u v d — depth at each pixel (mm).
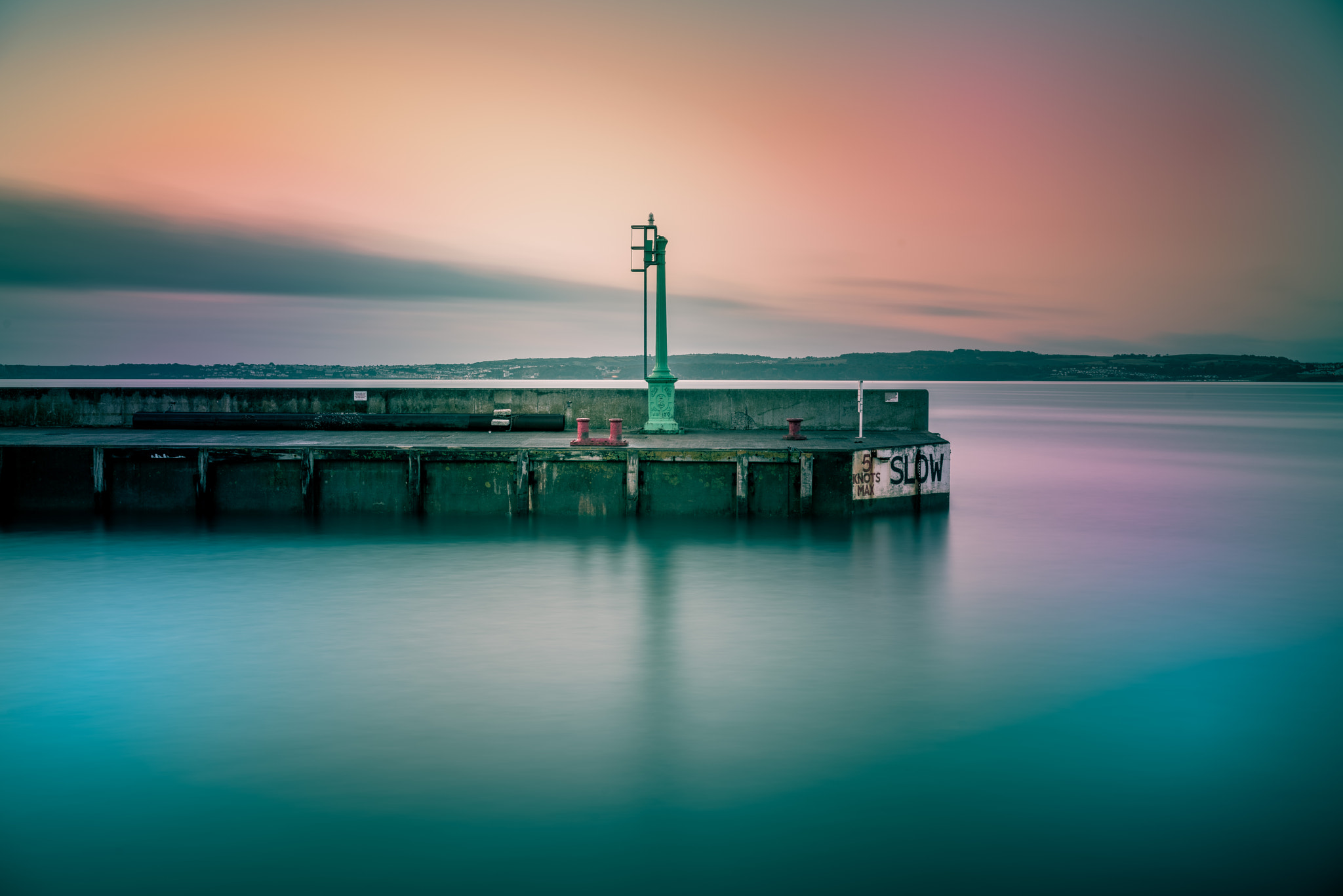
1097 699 10062
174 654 11469
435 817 7188
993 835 6961
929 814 7293
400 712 9469
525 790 7652
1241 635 12805
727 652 11742
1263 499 29188
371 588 15070
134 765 8109
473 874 6387
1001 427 74062
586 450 21016
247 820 7129
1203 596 15250
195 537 19062
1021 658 11594
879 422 25188
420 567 16562
